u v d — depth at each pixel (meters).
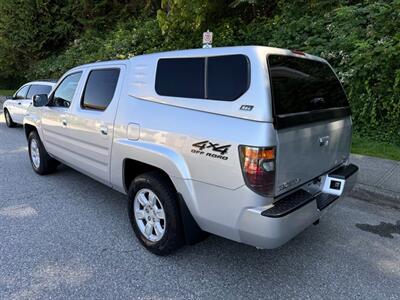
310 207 2.69
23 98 9.80
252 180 2.37
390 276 2.97
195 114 2.73
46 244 3.40
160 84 3.09
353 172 3.36
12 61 20.02
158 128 2.98
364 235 3.70
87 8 18.70
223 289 2.76
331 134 3.09
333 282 2.88
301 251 3.35
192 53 2.86
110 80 3.70
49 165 5.49
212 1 10.88
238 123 2.45
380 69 6.87
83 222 3.90
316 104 2.95
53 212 4.16
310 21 8.83
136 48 13.95
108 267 3.03
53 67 17.61
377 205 4.54
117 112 3.46
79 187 5.04
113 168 3.60
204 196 2.68
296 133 2.58
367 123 7.13
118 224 3.86
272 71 2.51
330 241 3.56
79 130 4.10
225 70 2.61
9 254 3.21
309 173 2.86
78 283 2.80
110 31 17.77
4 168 6.00
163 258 3.18
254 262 3.14
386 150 6.41
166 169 2.91
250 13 11.61
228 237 2.68
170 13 11.52
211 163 2.58
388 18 7.18
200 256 3.22
